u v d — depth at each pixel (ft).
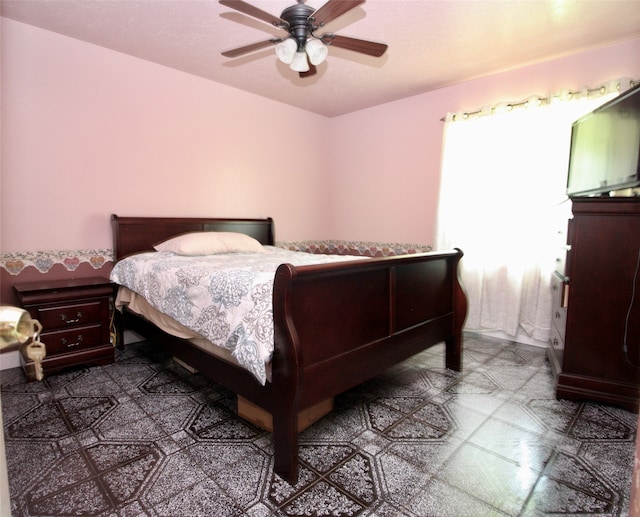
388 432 6.34
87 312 8.80
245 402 6.64
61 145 9.14
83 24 8.43
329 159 15.67
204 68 10.81
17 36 8.38
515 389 7.93
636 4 7.34
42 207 9.00
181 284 7.25
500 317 11.07
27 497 4.82
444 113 12.11
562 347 7.72
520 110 10.28
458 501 4.80
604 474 5.31
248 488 5.00
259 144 13.15
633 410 6.94
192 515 4.55
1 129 8.29
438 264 8.34
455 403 7.34
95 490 4.94
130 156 10.27
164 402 7.31
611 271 6.98
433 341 8.18
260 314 5.34
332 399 7.00
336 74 11.02
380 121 13.88
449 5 7.45
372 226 14.39
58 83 8.99
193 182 11.57
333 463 5.53
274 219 13.87
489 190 10.96
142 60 10.27
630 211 6.72
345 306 5.98
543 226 10.08
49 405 7.16
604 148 7.72
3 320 1.55
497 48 9.29
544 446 5.95
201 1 7.48
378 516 4.57
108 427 6.42
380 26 8.25
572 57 9.61
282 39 6.54
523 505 4.75
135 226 10.22
